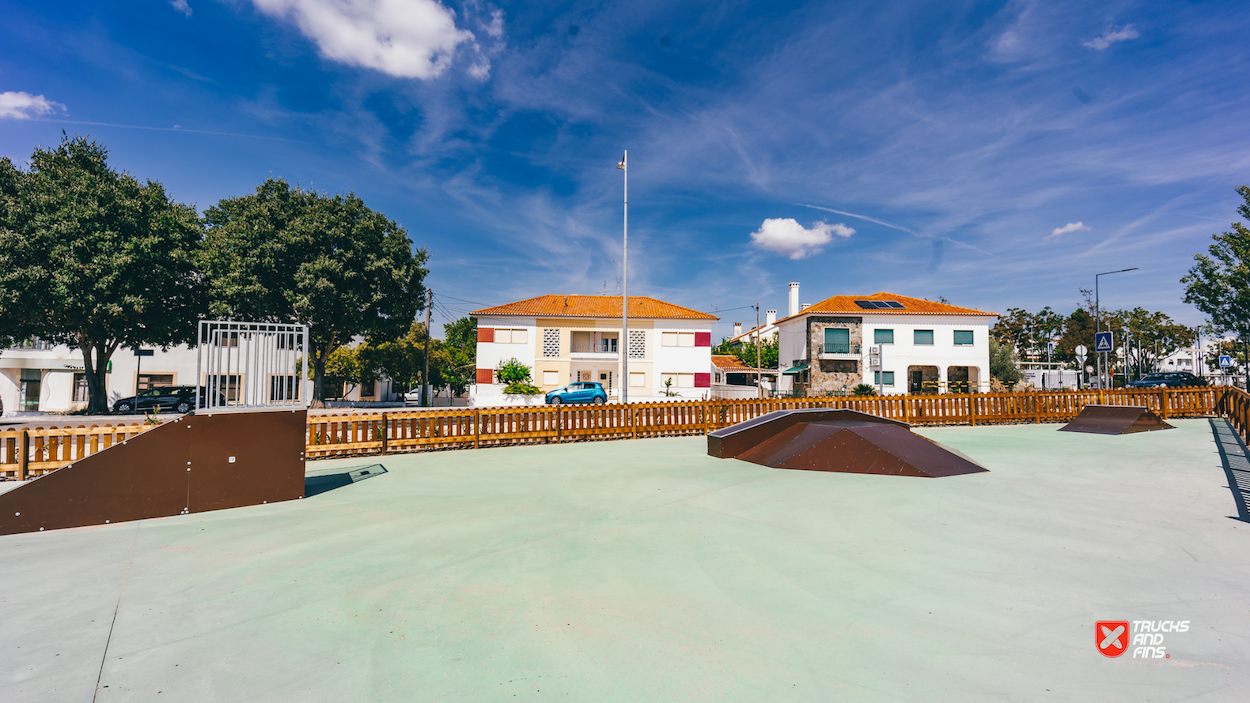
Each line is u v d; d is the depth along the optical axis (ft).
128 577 14.08
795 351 133.59
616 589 13.06
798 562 14.88
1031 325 193.67
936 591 12.82
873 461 28.32
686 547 16.22
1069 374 142.51
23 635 10.87
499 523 19.07
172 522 19.56
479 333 115.75
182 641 10.62
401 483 26.73
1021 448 36.47
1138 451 34.45
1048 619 11.30
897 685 8.91
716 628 11.02
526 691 8.80
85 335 80.23
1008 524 18.48
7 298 67.00
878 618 11.43
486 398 114.01
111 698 8.70
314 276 84.64
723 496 23.15
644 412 47.01
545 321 116.67
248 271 82.53
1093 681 8.96
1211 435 41.34
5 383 103.81
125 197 77.15
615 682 9.07
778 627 11.05
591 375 119.55
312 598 12.65
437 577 13.92
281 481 22.80
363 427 36.70
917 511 20.34
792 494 23.38
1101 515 19.51
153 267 77.61
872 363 120.98
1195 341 188.03
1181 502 21.30
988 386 120.57
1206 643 10.19
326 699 8.65
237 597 12.74
